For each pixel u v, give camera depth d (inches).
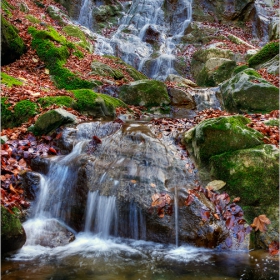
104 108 246.8
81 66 360.5
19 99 231.9
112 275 107.8
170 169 159.8
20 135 195.6
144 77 440.1
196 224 132.4
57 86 315.0
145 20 685.3
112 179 153.4
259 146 151.1
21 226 127.8
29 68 331.0
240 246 128.0
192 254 124.7
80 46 451.2
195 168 163.6
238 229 132.6
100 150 176.7
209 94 331.0
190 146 177.8
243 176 145.5
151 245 134.5
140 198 142.7
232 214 137.6
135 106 307.3
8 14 393.4
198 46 602.2
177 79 422.0
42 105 225.9
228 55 508.1
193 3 713.6
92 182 155.6
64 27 504.7
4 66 316.8
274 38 624.7
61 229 144.2
